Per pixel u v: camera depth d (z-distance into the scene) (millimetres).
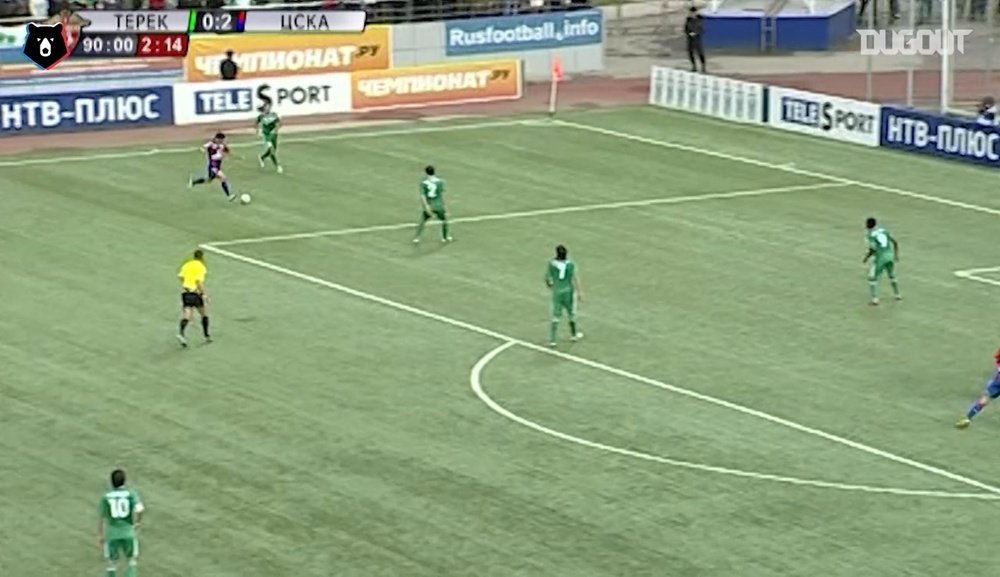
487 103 81125
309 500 38875
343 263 56062
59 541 37031
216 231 59562
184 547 36656
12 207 62250
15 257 56375
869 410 44281
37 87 75000
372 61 81312
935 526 37719
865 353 48406
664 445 41938
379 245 58125
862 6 94750
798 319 51156
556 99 81688
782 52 91625
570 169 68750
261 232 59531
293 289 53344
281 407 44125
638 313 51531
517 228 60312
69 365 47031
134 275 54625
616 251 57750
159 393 45094
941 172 68688
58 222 60406
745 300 52844
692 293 53438
